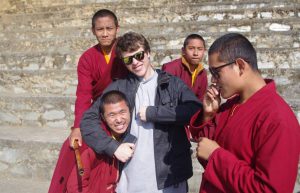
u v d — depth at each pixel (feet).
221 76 6.41
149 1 27.66
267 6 24.14
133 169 8.55
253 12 23.24
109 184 8.75
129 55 8.45
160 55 19.63
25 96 17.58
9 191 13.94
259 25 21.57
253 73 6.36
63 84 19.02
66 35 24.71
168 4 27.35
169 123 8.46
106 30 10.32
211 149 6.57
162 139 8.58
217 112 7.14
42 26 26.86
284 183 5.76
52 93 19.19
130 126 8.76
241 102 6.61
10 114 17.61
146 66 8.63
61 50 22.48
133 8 25.86
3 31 25.95
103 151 8.44
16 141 15.07
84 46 22.54
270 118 5.97
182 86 8.70
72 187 8.72
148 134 8.57
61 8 28.76
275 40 19.81
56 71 19.04
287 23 21.20
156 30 23.09
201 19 24.48
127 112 8.59
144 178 8.49
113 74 10.43
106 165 8.70
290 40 19.60
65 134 15.89
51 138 15.28
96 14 10.48
